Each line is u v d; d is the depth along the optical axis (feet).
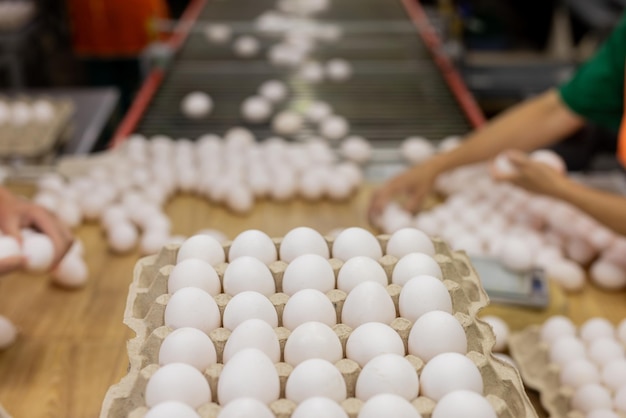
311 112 8.41
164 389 2.56
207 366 2.78
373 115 8.48
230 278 3.12
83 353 4.65
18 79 12.96
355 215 6.60
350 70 9.79
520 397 2.73
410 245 3.38
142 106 8.45
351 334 2.91
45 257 4.53
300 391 2.60
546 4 15.39
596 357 4.40
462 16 14.39
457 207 6.47
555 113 6.31
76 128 9.02
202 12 12.41
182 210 6.65
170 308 2.95
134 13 13.38
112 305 5.19
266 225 6.40
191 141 8.01
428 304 2.99
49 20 14.49
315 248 3.36
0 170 6.89
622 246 5.74
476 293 3.34
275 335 2.87
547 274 5.61
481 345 2.98
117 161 7.11
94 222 6.34
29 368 4.49
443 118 8.41
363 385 2.65
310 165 7.09
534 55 13.56
